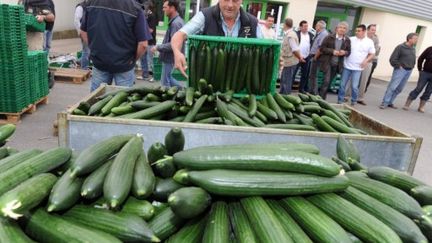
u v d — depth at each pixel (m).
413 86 17.72
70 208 1.33
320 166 1.40
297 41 9.41
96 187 1.34
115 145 1.58
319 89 11.60
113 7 4.34
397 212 1.40
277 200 1.45
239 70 3.53
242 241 1.24
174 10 6.53
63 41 17.36
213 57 3.42
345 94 10.80
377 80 17.09
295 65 9.70
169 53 6.71
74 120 2.76
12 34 5.30
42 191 1.28
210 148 1.54
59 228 1.21
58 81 9.26
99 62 4.59
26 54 5.82
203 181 1.39
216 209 1.41
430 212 1.43
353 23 16.73
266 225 1.26
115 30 4.42
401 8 16.47
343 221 1.33
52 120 5.99
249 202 1.38
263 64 3.51
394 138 2.92
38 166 1.44
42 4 8.80
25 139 4.98
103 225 1.26
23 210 1.18
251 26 3.99
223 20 3.88
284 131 2.81
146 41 4.73
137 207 1.35
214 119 3.03
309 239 1.26
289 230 1.29
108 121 2.76
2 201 1.16
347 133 3.05
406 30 17.97
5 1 11.59
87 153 1.46
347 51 9.71
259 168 1.43
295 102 3.34
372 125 3.52
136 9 4.48
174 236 1.33
